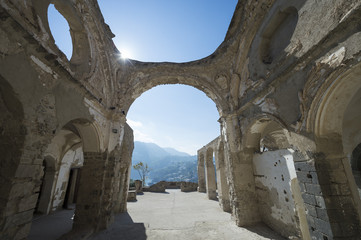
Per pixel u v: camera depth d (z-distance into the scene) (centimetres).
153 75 859
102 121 662
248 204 663
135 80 844
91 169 638
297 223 464
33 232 609
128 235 575
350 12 283
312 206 361
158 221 753
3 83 279
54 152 919
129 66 841
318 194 346
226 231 595
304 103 381
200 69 866
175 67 867
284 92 455
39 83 343
